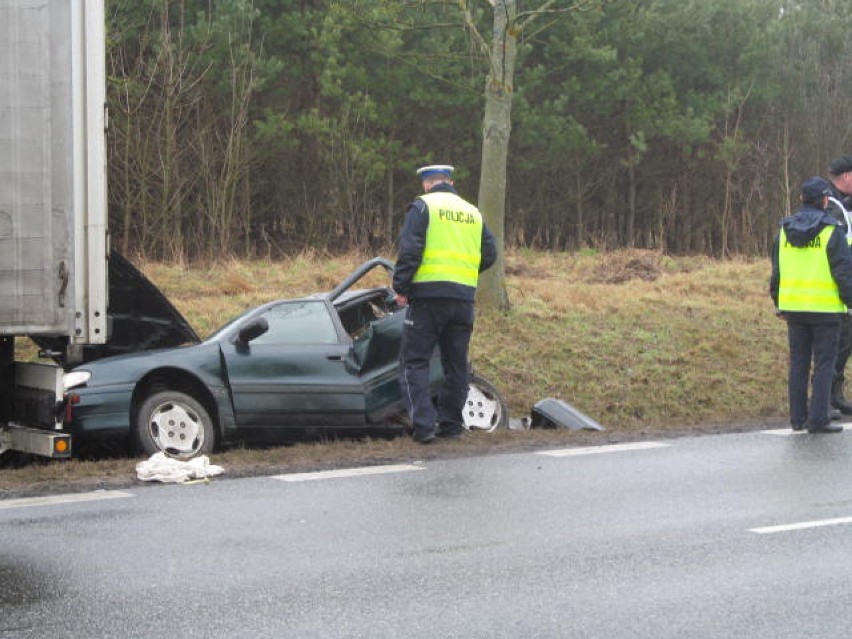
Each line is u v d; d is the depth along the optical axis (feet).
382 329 39.34
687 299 66.03
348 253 85.40
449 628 18.79
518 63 104.99
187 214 94.63
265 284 67.46
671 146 122.52
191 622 19.07
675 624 18.99
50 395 26.30
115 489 29.89
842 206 43.14
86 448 37.47
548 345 55.93
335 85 97.25
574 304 62.54
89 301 26.25
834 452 35.27
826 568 22.36
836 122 122.52
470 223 37.14
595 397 51.83
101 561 22.76
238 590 20.84
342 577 21.65
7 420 27.22
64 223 25.84
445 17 98.43
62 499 28.50
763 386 54.19
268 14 99.66
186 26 94.73
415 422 36.70
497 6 61.05
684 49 114.93
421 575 21.79
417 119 105.60
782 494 29.09
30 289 25.81
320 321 39.04
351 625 18.94
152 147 90.99
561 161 112.27
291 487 29.78
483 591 20.79
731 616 19.42
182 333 42.06
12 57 25.52
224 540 24.38
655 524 25.84
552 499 28.35
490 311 59.16
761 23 120.26
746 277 74.38
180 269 71.20
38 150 25.68
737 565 22.53
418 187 109.40
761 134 124.57
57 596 20.45
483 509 27.22
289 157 103.96
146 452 35.65
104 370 35.94
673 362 55.62
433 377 39.73
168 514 26.78
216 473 31.65
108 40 79.87
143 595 20.53
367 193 103.50
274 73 95.09
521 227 116.26
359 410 38.37
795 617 19.38
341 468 32.58
